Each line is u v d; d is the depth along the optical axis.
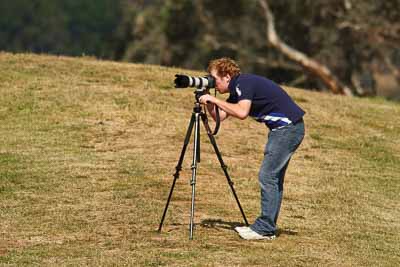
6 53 43.47
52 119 33.75
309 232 22.67
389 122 38.62
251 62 83.69
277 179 21.06
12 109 34.75
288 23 81.56
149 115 34.66
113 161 29.12
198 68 85.25
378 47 81.75
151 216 23.16
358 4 78.06
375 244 22.08
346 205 26.27
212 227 22.33
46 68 40.66
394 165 32.41
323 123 36.84
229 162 30.14
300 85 84.94
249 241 21.14
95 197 24.98
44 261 19.30
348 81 82.81
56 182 26.45
